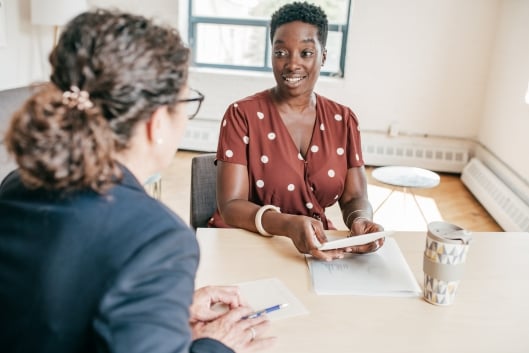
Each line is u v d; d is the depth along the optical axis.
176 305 0.60
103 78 0.62
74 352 0.60
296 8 1.66
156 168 0.76
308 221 1.37
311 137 1.73
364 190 1.77
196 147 4.93
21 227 0.65
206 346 0.87
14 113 0.63
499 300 1.20
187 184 4.13
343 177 1.75
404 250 1.46
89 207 0.64
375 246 1.39
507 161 3.91
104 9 0.70
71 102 0.62
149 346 0.56
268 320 1.06
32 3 3.60
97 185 0.64
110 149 0.63
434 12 4.39
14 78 3.77
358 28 4.48
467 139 4.67
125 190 0.67
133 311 0.58
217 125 4.87
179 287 0.62
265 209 1.49
